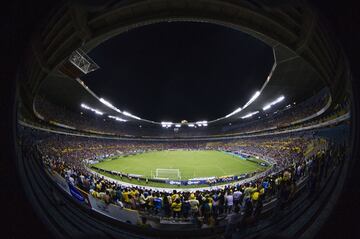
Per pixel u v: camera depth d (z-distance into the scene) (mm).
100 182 10141
